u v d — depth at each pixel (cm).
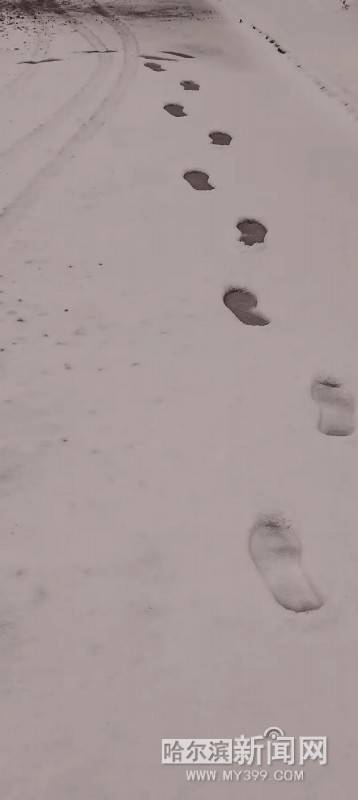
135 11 1136
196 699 201
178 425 296
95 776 183
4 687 200
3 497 257
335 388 334
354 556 248
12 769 183
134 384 317
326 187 548
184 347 346
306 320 380
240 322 374
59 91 696
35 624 216
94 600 224
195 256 432
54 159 539
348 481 279
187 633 217
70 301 373
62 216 460
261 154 602
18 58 819
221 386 321
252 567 241
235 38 1003
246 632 219
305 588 237
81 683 202
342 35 910
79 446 281
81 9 1134
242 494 267
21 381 312
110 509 256
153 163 559
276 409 312
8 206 461
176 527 251
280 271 426
